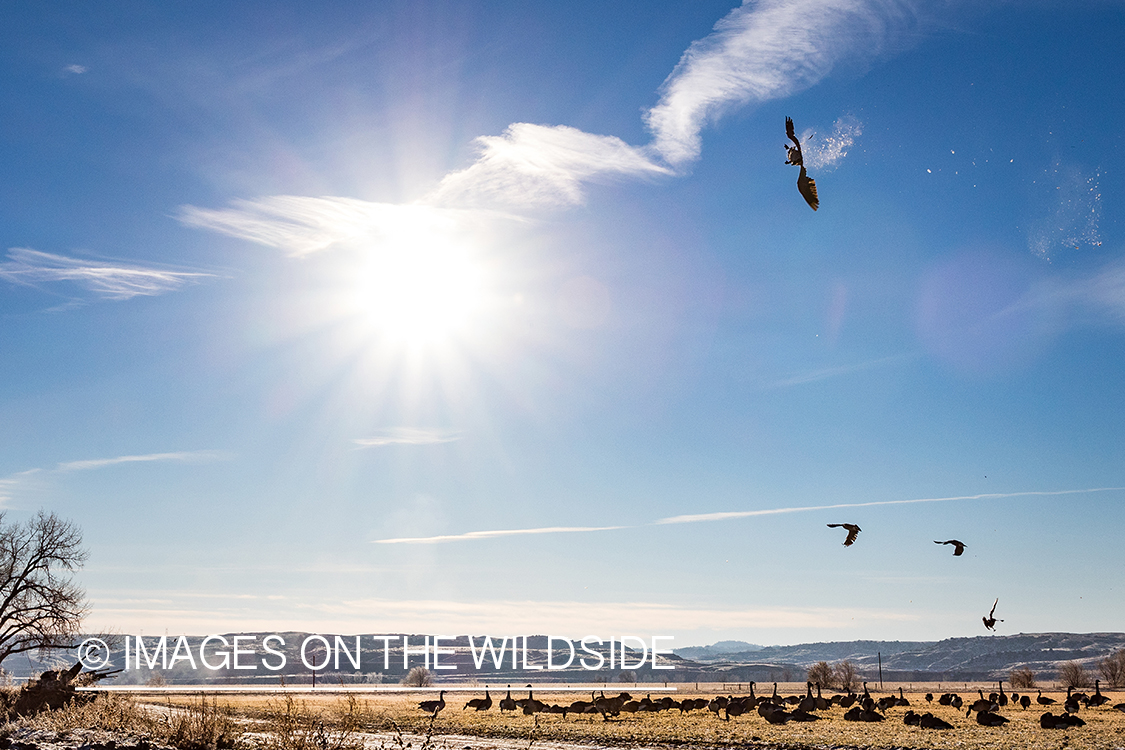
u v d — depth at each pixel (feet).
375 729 155.22
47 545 196.95
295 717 81.66
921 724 157.58
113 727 109.81
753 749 128.26
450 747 122.93
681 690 591.37
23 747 88.28
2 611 192.13
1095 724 166.30
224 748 90.99
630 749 128.67
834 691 409.08
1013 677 465.47
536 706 212.02
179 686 542.98
